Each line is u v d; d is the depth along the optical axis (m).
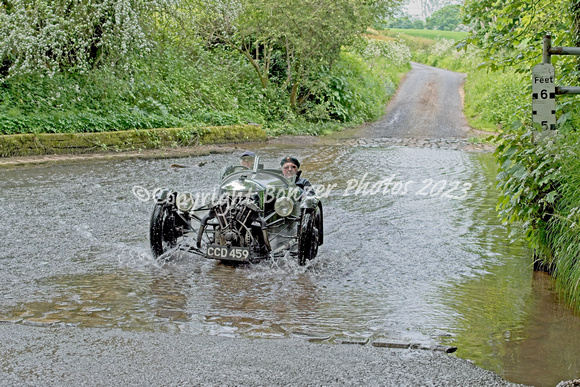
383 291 5.82
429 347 4.38
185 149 18.42
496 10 7.88
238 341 4.41
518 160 6.25
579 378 3.99
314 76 28.77
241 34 25.83
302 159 16.98
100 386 3.62
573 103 6.24
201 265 6.65
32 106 16.97
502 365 4.18
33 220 8.42
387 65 45.44
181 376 3.77
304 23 25.53
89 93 18.61
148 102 20.34
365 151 19.56
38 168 13.45
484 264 6.86
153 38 20.97
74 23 17.86
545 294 5.81
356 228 8.62
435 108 33.97
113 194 10.66
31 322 4.67
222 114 22.38
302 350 4.27
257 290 5.77
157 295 5.49
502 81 31.36
